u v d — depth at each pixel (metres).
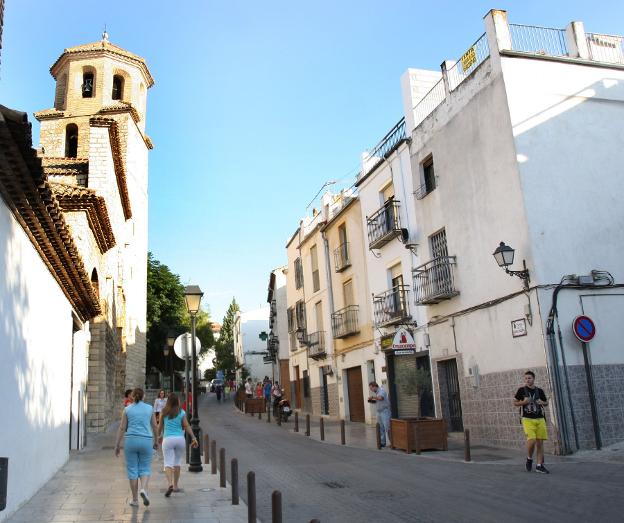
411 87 19.39
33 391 9.09
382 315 21.11
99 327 20.16
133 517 7.60
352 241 24.47
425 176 18.56
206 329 69.50
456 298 16.38
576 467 10.52
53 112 31.64
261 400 31.20
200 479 10.73
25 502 8.46
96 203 17.34
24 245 8.45
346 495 8.81
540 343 12.95
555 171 14.02
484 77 15.13
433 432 13.73
